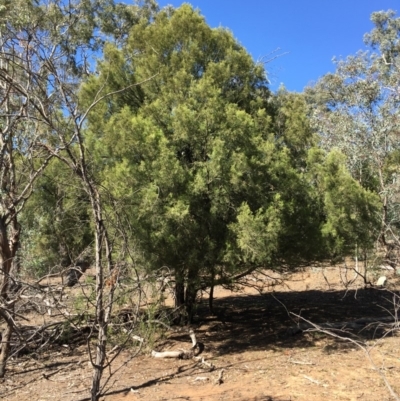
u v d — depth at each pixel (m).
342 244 7.06
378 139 12.72
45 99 3.18
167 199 6.15
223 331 8.02
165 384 5.50
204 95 7.03
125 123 6.58
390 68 16.11
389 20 23.34
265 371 5.82
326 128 13.70
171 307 8.51
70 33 6.02
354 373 5.60
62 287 4.54
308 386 5.21
